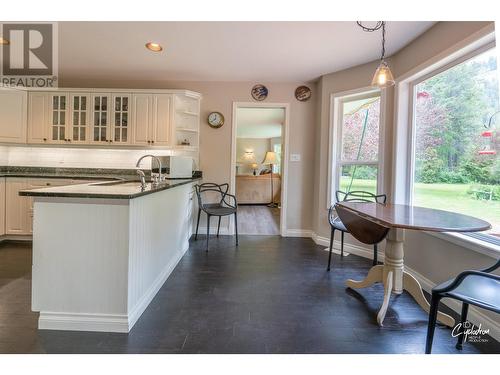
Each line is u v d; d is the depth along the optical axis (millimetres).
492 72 1954
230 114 4078
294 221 4148
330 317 1936
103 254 1698
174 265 2803
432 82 2578
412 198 2834
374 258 2879
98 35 2672
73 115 3764
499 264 1510
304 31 2533
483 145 2012
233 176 4137
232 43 2799
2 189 3473
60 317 1719
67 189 1825
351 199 3145
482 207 2010
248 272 2721
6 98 3629
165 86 4027
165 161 3221
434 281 2316
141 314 1912
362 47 2844
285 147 4094
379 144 3119
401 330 1794
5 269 2645
